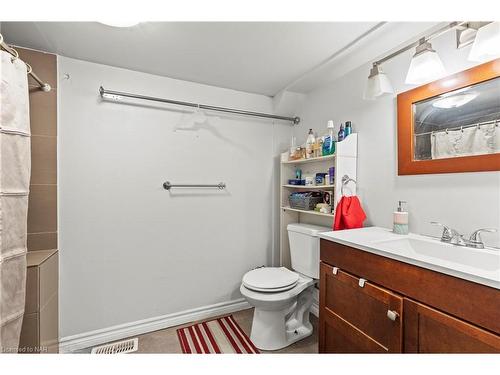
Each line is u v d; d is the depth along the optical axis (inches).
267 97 93.6
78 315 65.5
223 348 65.0
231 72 74.1
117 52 62.6
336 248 51.3
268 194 94.0
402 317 38.0
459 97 47.1
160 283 75.7
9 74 41.1
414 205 55.2
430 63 44.6
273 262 94.7
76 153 65.5
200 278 81.7
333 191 72.6
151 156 74.4
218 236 84.7
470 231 45.6
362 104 68.7
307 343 68.0
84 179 66.3
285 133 96.8
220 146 85.0
